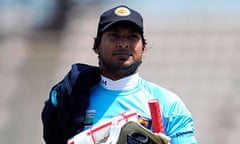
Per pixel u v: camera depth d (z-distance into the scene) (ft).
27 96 166.50
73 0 206.90
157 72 168.76
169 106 39.93
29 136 154.40
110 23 39.60
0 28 199.72
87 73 40.22
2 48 186.60
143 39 40.73
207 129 149.38
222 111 153.69
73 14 202.28
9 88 169.89
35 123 157.48
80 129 39.78
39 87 169.27
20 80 172.35
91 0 208.03
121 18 39.47
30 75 173.78
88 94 40.42
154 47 177.68
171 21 189.88
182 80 165.37
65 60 178.60
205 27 183.62
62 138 41.16
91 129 38.37
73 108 39.99
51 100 41.29
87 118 39.86
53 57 180.24
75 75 40.16
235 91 159.53
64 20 200.03
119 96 40.14
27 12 206.49
